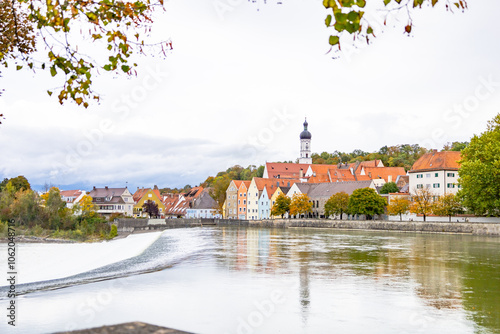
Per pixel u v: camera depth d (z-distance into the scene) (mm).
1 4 10602
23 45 11109
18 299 26250
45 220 107562
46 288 30344
